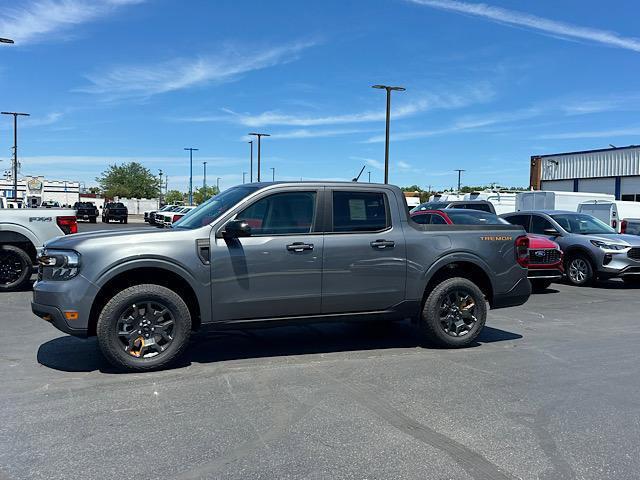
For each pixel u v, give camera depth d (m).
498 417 4.46
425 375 5.56
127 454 3.74
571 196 20.84
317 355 6.25
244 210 5.74
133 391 4.96
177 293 5.74
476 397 4.93
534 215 14.19
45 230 10.30
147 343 5.48
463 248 6.50
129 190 87.75
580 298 11.10
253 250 5.68
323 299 5.95
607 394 5.05
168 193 95.56
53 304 5.29
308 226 5.95
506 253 6.74
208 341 6.84
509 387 5.22
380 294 6.18
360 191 6.21
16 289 10.45
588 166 36.12
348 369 5.72
